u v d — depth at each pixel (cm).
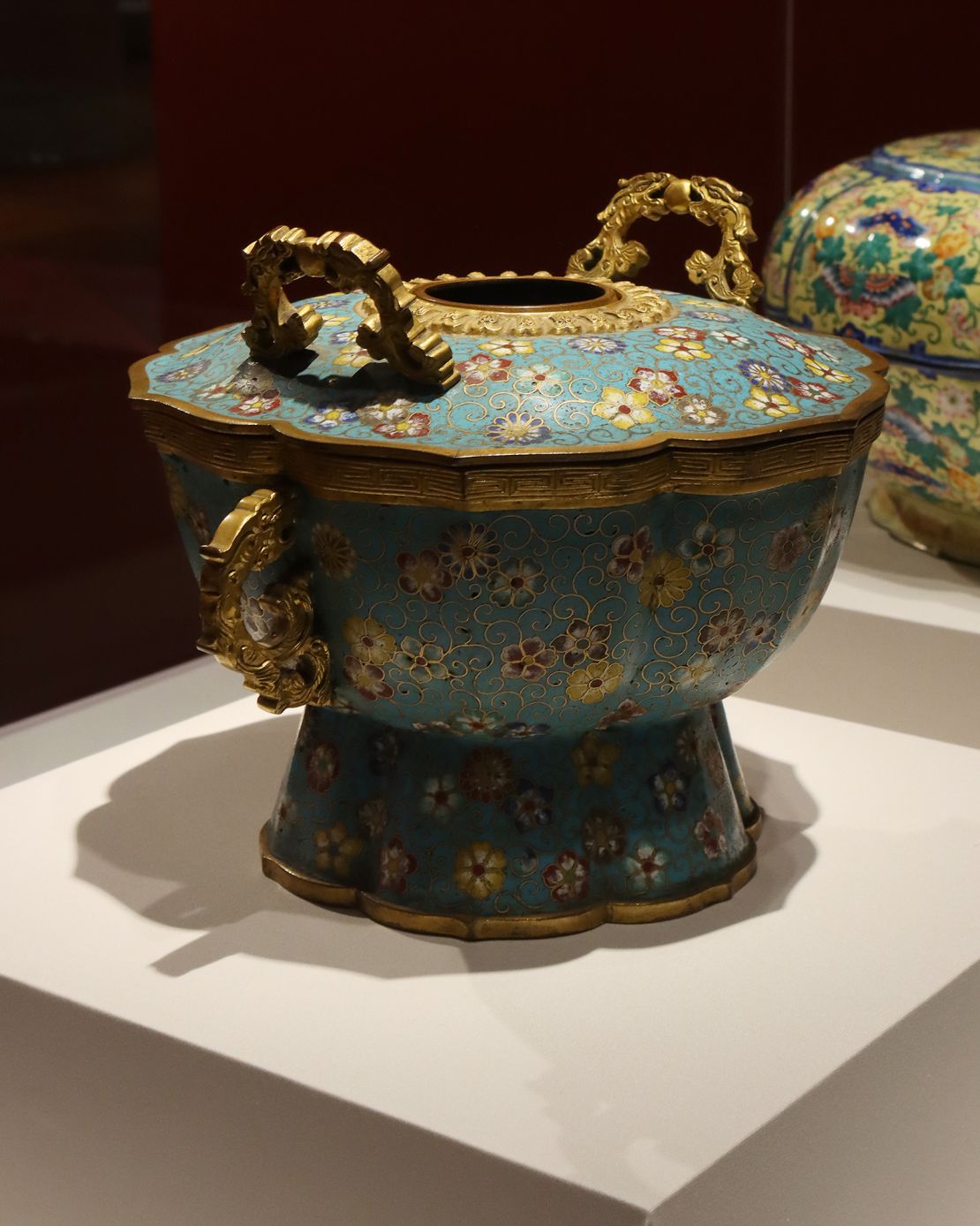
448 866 128
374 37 177
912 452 190
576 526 112
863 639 184
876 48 213
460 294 136
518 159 192
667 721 133
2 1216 133
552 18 187
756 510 118
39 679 183
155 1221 124
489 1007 121
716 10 200
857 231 186
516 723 122
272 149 178
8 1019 126
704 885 133
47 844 142
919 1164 129
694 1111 110
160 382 128
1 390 171
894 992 124
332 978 124
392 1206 111
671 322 127
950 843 146
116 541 186
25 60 162
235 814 148
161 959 126
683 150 205
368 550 115
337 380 119
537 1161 104
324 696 123
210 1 169
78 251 171
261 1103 115
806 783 157
